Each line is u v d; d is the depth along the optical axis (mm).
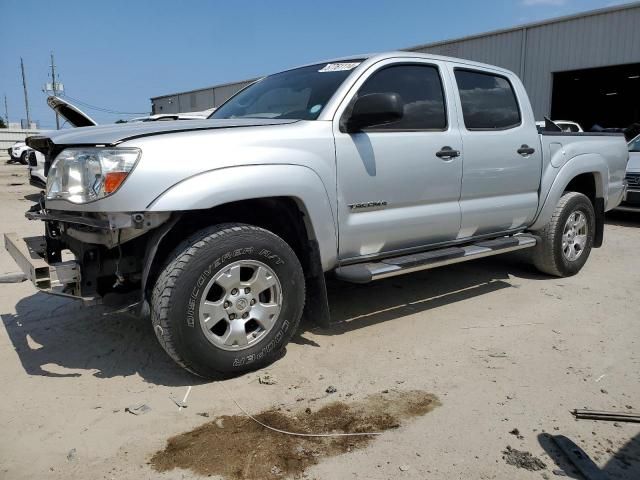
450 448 2578
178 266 2928
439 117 4180
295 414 2871
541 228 5293
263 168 3143
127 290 3348
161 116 11148
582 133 5641
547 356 3619
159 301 2930
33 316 4340
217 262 3010
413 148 3906
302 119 3625
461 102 4352
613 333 4031
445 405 2973
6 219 9445
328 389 3127
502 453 2543
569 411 2922
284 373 3342
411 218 3969
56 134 3324
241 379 3258
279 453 2531
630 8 17609
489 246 4566
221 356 3111
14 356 3605
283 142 3268
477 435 2686
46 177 3324
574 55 19078
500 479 2361
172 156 2898
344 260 3729
